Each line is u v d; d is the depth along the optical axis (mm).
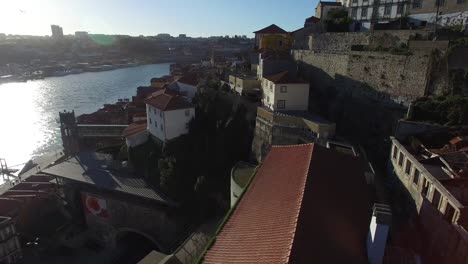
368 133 42719
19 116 104500
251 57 83750
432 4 52031
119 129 64688
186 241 36594
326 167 21531
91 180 47062
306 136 40719
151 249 45656
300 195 17391
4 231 40000
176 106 51219
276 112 45406
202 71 102062
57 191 53344
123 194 44875
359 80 45719
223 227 19062
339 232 15977
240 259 14953
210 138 51250
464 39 35750
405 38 45094
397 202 29719
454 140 28859
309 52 59438
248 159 50531
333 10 76938
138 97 81375
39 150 79688
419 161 25812
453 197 20000
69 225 49750
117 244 47000
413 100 37469
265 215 17734
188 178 47094
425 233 23047
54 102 122188
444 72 35094
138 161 50938
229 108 54000
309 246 13898
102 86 155875
